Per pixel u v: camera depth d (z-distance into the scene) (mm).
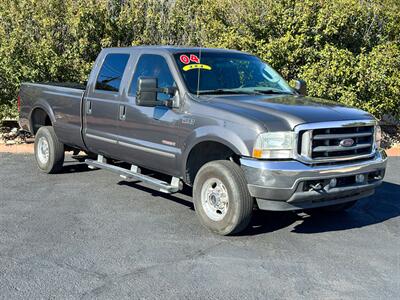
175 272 4727
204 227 5977
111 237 5633
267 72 7168
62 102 8117
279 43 11188
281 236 5773
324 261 5055
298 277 4664
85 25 11609
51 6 11703
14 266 4816
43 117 9031
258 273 4734
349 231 6008
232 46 11344
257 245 5461
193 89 6156
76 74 11664
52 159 8414
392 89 11273
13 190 7555
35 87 8797
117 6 12398
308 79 11094
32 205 6801
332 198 5551
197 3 12562
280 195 5168
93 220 6219
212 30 11836
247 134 5277
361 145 5672
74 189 7664
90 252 5188
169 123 6156
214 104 5777
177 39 12484
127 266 4848
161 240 5559
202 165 6129
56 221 6156
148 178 6637
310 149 5227
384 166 5910
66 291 4316
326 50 11141
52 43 11453
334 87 11164
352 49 11914
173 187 6234
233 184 5359
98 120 7363
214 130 5582
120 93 6969
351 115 5621
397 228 6145
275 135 5164
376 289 4445
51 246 5340
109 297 4211
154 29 12430
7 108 11539
